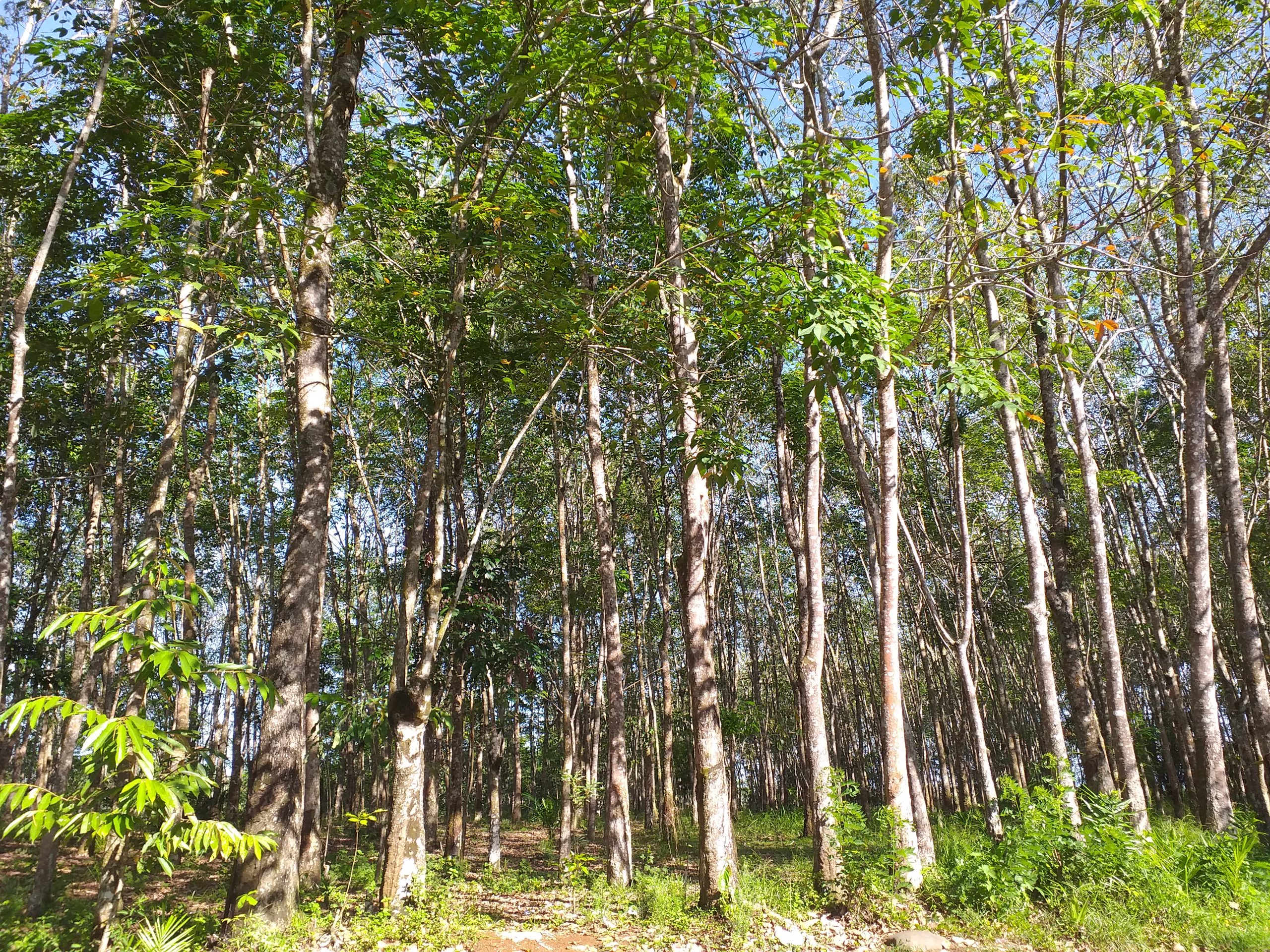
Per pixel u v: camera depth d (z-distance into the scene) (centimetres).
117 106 959
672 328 954
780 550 3114
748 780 4144
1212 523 1998
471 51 973
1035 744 2917
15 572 2381
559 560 2011
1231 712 1695
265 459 1933
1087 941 751
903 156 828
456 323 837
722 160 1190
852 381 778
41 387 1345
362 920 739
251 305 727
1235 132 975
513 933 745
